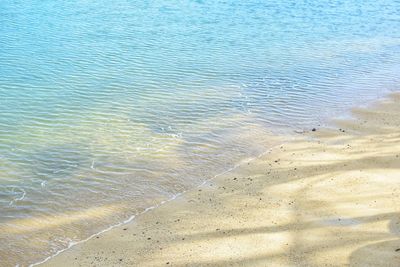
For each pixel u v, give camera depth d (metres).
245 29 28.89
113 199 12.84
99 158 14.67
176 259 10.65
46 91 19.27
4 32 26.84
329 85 20.52
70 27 28.23
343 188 13.09
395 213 11.95
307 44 26.28
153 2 35.09
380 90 20.08
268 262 10.48
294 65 22.88
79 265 10.53
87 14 31.23
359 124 16.95
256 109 18.08
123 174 13.91
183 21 30.27
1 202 12.61
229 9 33.75
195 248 10.99
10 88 19.42
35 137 15.76
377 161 14.41
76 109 17.77
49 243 11.21
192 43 25.89
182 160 14.64
